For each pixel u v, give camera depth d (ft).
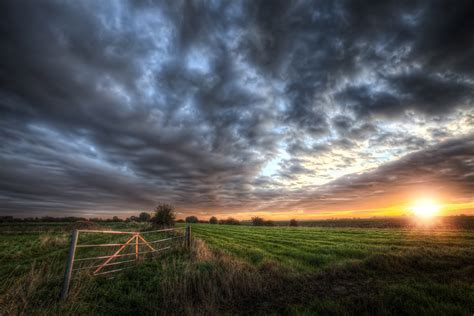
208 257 35.42
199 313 17.49
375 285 24.12
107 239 71.41
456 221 194.08
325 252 48.39
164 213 93.61
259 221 254.68
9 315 16.12
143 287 23.95
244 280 23.99
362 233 105.50
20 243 60.59
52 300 19.71
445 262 32.40
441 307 16.69
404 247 52.39
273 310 18.88
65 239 65.10
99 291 21.86
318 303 19.08
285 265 34.45
